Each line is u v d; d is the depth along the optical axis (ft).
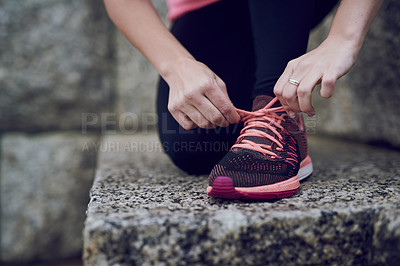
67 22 5.36
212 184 2.27
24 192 5.37
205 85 2.20
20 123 5.41
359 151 4.28
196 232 1.96
